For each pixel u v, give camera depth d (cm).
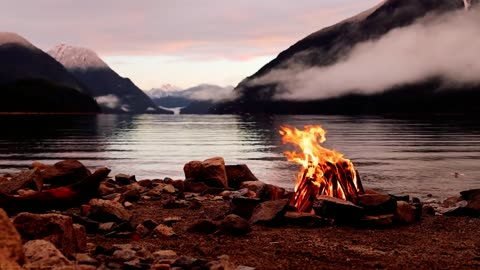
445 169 3738
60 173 1666
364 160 4581
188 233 1030
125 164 4106
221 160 1836
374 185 2755
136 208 1381
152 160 4522
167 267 683
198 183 1742
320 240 973
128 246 825
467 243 963
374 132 11244
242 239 973
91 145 6650
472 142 7512
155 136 9588
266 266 759
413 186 2702
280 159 4594
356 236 1021
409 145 6869
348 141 7831
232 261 786
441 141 7812
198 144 7138
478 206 1284
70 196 1268
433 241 981
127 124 17650
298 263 782
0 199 1165
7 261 548
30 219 749
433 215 1316
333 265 776
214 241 952
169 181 1895
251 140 8275
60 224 757
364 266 772
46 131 10769
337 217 1125
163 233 990
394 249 902
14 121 17575
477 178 3119
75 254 761
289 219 1121
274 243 936
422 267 769
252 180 1911
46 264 603
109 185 1708
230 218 1016
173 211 1330
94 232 1034
